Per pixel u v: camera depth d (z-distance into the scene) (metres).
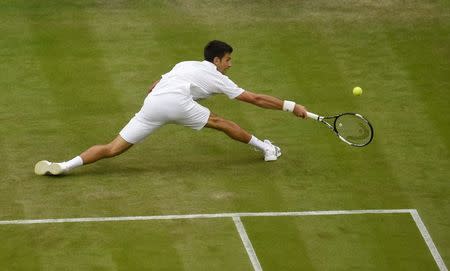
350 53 42.22
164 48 42.34
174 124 36.47
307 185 33.09
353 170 34.00
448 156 34.94
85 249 29.78
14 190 32.50
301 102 38.41
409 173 33.88
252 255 29.67
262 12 45.34
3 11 45.03
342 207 32.00
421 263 29.55
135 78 39.94
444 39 43.59
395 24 44.62
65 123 36.62
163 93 32.62
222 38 43.22
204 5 45.84
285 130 36.41
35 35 43.12
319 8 45.78
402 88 39.59
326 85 39.69
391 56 42.06
